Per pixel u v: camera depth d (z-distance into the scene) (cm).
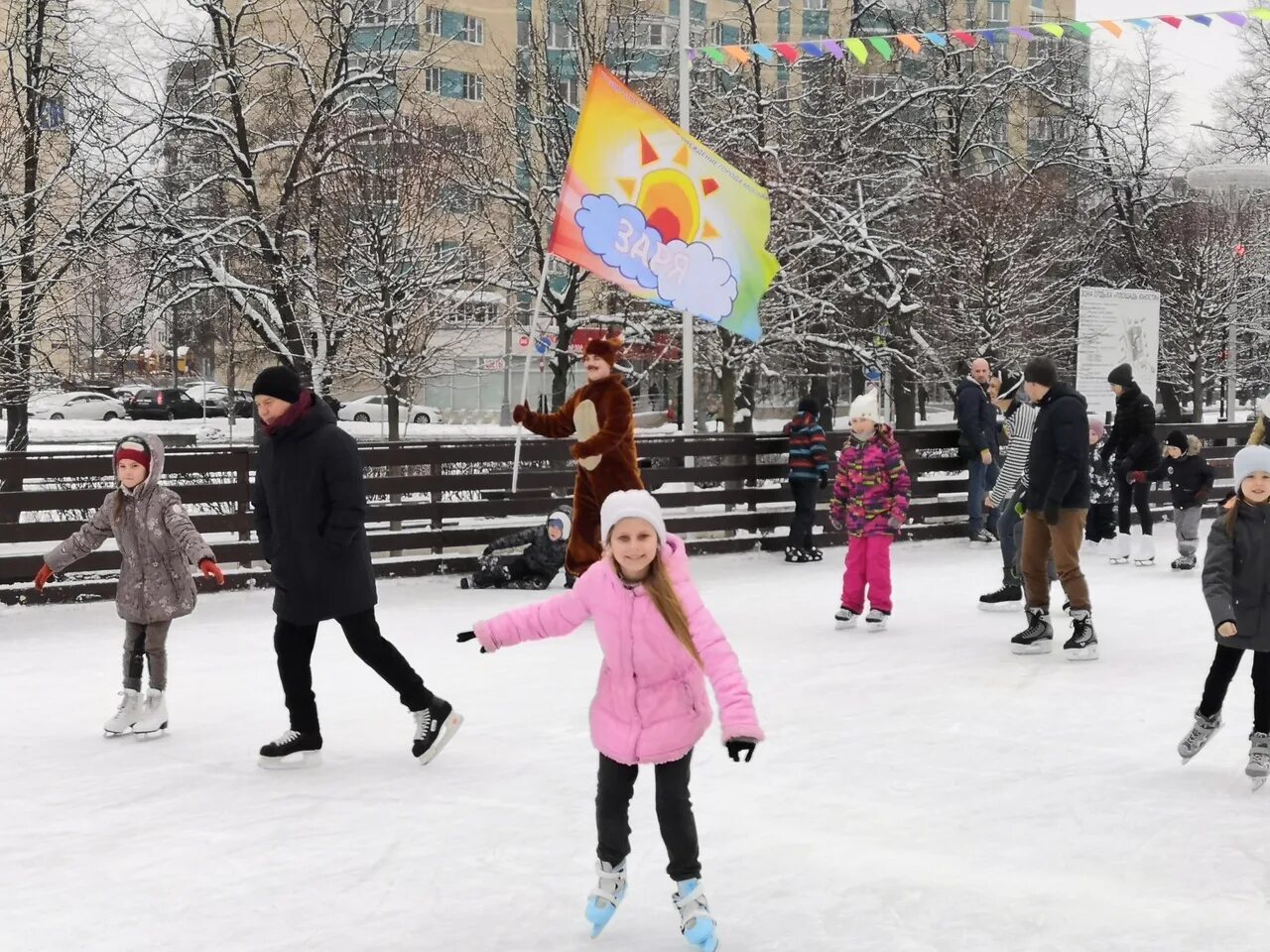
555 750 611
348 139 2106
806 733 639
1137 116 3725
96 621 963
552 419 1008
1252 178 1947
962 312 2742
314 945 386
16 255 1638
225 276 2064
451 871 450
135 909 417
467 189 2380
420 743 586
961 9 3375
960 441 1453
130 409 4147
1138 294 1647
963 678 763
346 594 572
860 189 2484
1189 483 1220
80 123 1853
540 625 393
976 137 3288
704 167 1138
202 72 2217
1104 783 549
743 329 1177
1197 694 718
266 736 644
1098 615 984
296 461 570
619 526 377
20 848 479
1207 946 375
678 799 383
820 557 1334
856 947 378
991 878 436
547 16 2712
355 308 2108
